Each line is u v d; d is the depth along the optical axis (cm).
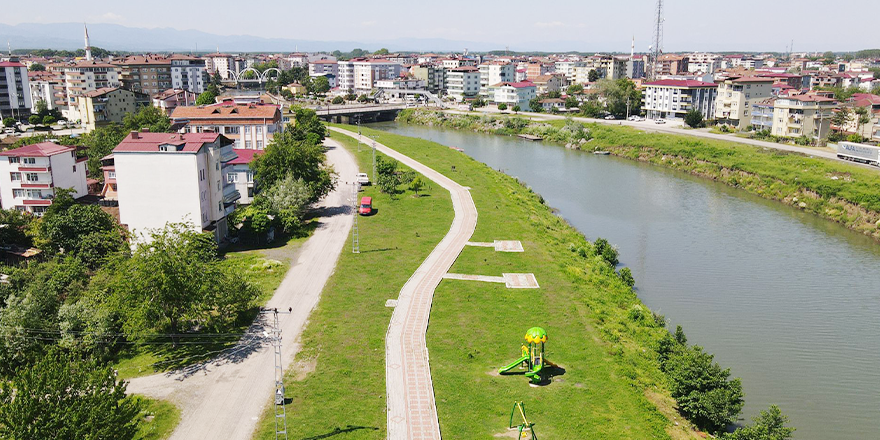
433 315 6575
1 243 8288
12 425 3403
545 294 7162
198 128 14500
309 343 5900
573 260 8531
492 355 5750
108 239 7819
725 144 16788
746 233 10606
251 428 4591
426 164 14988
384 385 5203
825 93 18688
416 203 11256
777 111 17825
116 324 5822
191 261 5900
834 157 14588
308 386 5159
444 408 4859
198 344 5878
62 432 3450
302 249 8638
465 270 7894
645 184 14388
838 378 5881
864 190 11825
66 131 19575
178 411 4794
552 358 5694
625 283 7994
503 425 4647
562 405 4925
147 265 5694
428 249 8706
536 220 10294
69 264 6988
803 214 11962
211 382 5222
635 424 4712
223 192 9075
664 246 9831
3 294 6297
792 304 7588
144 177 8069
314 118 18100
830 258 9369
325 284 7350
